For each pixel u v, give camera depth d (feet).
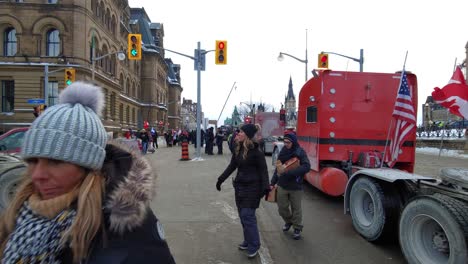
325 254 15.99
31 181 4.77
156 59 220.84
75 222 3.89
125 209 3.89
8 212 4.65
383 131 24.86
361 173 18.47
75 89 4.66
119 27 154.20
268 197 18.69
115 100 144.97
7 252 4.16
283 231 19.42
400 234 14.28
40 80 111.34
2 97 113.39
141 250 3.93
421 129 116.67
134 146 5.14
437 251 13.02
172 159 61.52
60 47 111.55
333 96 24.54
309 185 33.96
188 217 22.02
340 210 24.47
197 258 15.33
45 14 110.63
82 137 4.22
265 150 73.51
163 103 254.47
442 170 14.83
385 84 24.86
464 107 20.13
